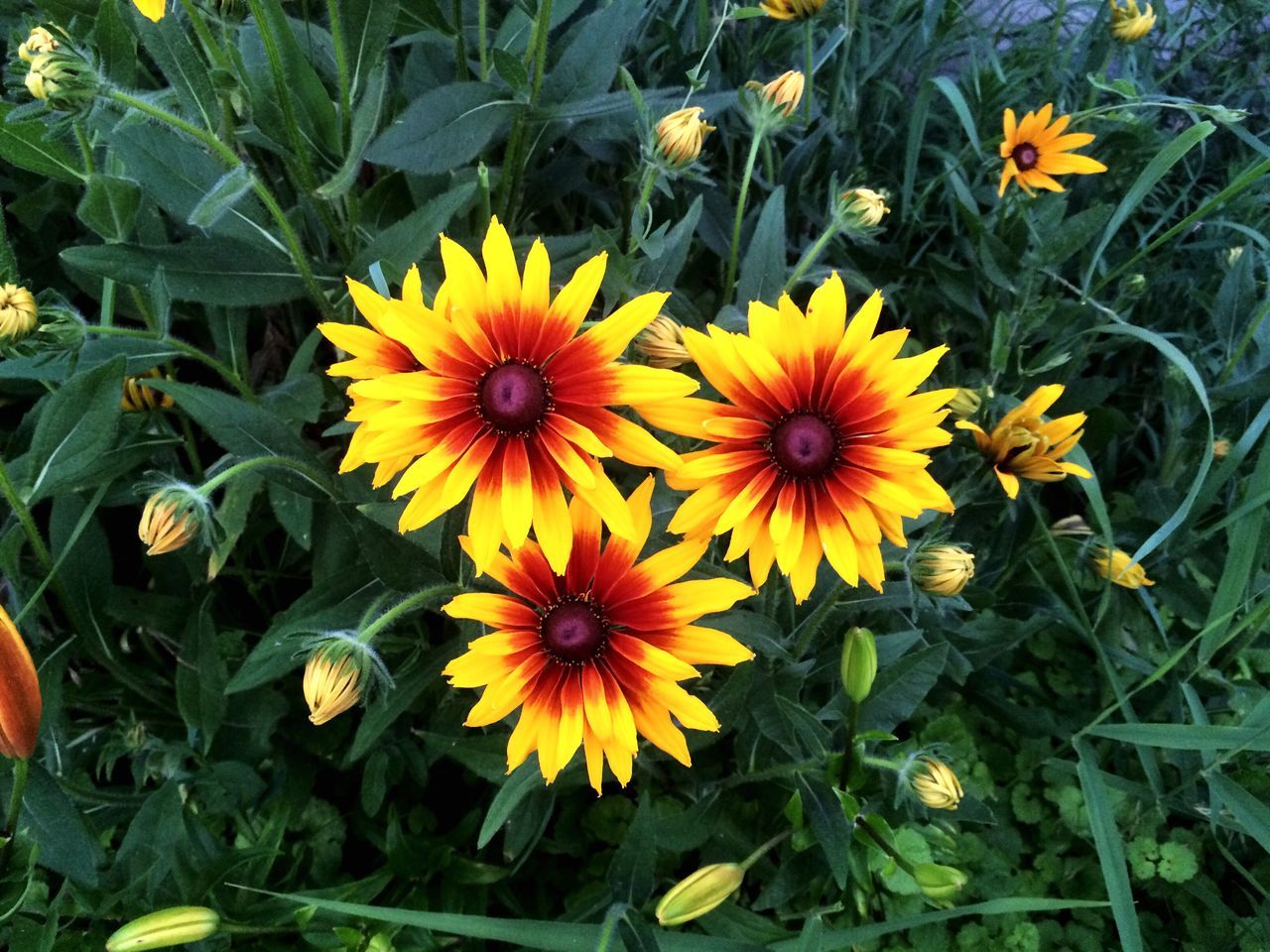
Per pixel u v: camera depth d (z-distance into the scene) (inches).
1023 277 24.0
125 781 23.1
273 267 18.1
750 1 24.3
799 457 12.8
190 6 15.5
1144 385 29.6
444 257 12.3
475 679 13.2
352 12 16.0
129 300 21.1
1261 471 18.0
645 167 17.2
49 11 17.5
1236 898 21.7
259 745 20.4
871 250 26.9
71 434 15.6
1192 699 19.3
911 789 15.2
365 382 12.3
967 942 20.6
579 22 20.4
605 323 12.5
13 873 13.1
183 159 16.6
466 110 17.7
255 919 16.5
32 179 22.2
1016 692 24.3
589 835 21.0
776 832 20.2
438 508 12.4
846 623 21.5
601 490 12.4
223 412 16.7
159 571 21.0
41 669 18.3
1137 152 27.5
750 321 12.8
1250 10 29.9
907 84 30.0
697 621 16.8
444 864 19.2
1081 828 22.1
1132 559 18.5
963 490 20.3
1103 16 27.3
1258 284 25.3
